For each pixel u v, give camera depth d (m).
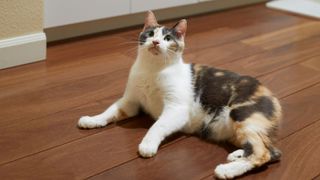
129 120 1.40
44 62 1.83
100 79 1.71
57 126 1.33
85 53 1.98
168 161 1.20
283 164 1.21
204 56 2.04
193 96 1.30
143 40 1.30
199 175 1.14
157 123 1.25
